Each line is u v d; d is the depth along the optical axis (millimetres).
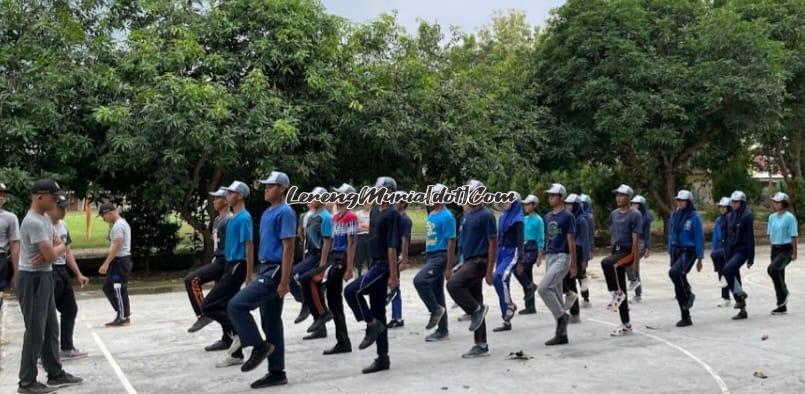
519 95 21734
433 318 8602
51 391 6688
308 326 10047
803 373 7238
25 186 14773
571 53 22219
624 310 9219
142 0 17469
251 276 7738
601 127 21000
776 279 10766
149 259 19766
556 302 8578
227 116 15734
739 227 10305
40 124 15180
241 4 17844
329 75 18172
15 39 16453
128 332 9703
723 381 6926
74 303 8094
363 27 19375
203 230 18547
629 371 7316
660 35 22484
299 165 17078
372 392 6574
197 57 16922
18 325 10523
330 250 8734
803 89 23531
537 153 21859
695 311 11078
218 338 9234
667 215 25250
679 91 21172
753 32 20969
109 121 15141
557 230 8578
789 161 32719
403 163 20094
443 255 8531
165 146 15961
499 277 9531
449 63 20891
